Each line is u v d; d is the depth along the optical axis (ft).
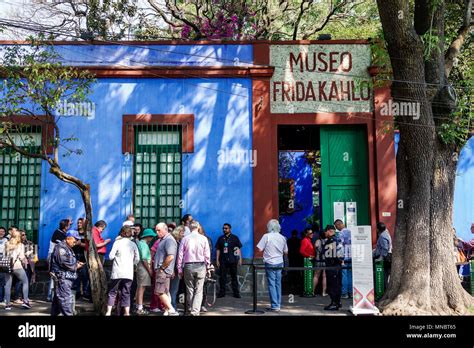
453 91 35.01
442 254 32.40
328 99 43.39
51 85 37.91
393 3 32.01
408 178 34.14
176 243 31.35
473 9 41.52
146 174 42.47
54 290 29.55
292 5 65.92
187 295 31.99
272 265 34.30
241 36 59.82
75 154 41.96
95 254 32.45
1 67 33.60
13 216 41.55
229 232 39.78
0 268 34.60
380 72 42.09
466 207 46.14
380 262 37.78
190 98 42.83
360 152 43.78
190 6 65.72
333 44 43.93
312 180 69.41
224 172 42.06
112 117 42.47
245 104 42.83
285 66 43.65
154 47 43.34
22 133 41.98
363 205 43.21
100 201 41.55
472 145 46.83
